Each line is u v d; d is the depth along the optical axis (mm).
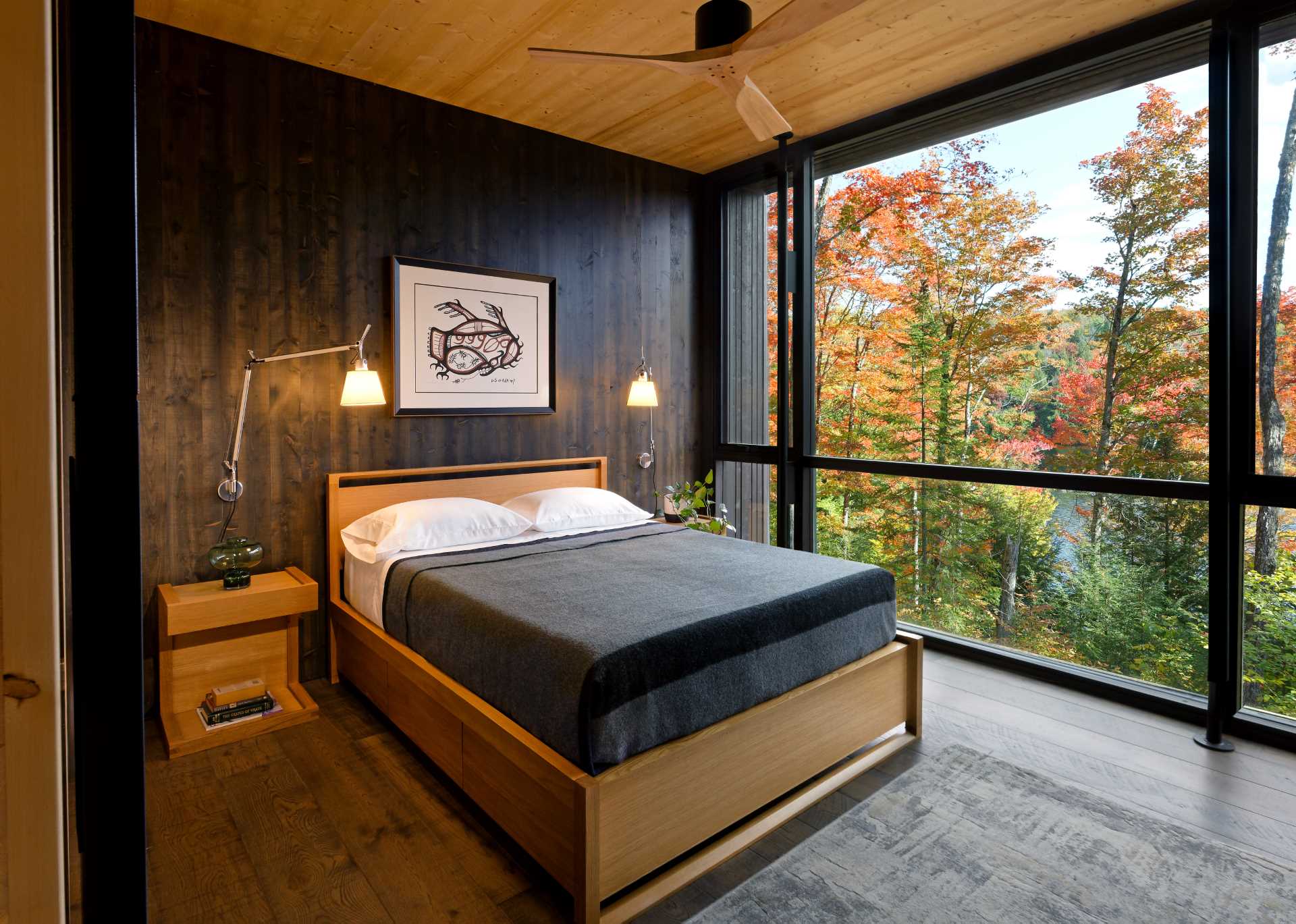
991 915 1762
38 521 461
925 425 4070
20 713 458
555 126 3910
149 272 2836
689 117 3793
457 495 3684
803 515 4254
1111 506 3217
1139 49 2900
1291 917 1737
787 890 1864
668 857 1868
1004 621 3613
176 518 2932
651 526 3762
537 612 2172
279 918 1765
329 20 2811
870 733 2527
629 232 4391
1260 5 2525
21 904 460
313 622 3289
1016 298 3658
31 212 458
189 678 2914
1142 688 3004
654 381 4578
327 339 3281
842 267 4461
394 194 3445
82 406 537
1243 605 2732
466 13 2748
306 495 3262
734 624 2107
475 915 1785
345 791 2344
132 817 560
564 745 1805
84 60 531
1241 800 2258
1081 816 2176
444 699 2260
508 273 3826
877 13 2770
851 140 3887
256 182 3066
